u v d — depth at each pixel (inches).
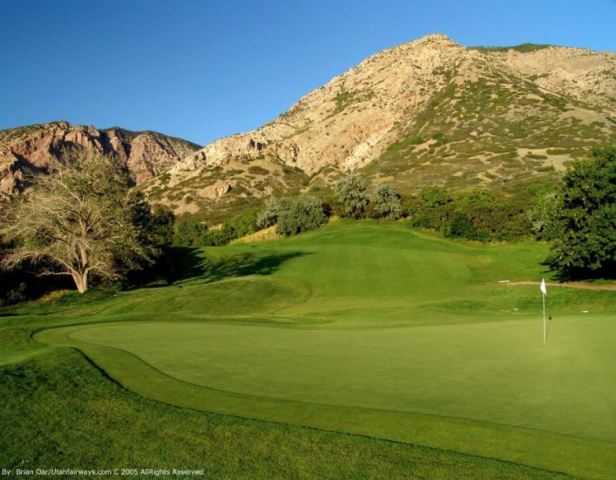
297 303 1385.3
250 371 459.2
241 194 5275.6
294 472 261.3
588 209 1322.6
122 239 1590.8
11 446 299.1
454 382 410.6
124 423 329.7
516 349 537.6
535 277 1605.6
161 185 6171.3
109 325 805.9
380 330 725.9
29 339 687.1
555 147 4148.6
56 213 1497.3
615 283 1314.0
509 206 2437.3
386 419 325.7
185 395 383.9
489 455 275.3
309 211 3198.8
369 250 2041.1
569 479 248.5
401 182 4109.3
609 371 425.7
